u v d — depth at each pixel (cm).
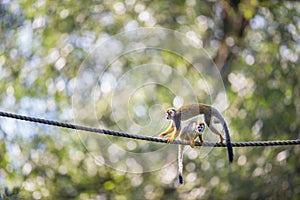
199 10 2694
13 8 2467
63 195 2514
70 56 2500
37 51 2480
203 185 2481
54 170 2475
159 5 2631
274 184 2453
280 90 2486
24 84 2430
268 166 2458
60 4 2522
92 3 2559
